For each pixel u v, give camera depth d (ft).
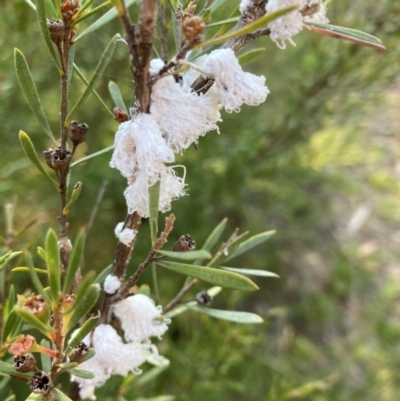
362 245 2.33
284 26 0.39
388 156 2.50
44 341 0.50
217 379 1.21
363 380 1.91
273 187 1.85
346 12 1.28
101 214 1.58
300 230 2.16
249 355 1.57
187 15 0.43
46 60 1.31
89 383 0.49
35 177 1.46
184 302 0.59
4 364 0.40
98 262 1.59
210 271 0.42
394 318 2.15
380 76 1.44
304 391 1.01
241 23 0.41
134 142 0.40
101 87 1.34
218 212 2.01
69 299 0.39
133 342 0.50
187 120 0.40
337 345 2.05
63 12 0.42
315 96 1.52
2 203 1.35
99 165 1.43
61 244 0.48
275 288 2.11
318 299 2.08
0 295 0.56
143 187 0.41
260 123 1.75
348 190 2.17
